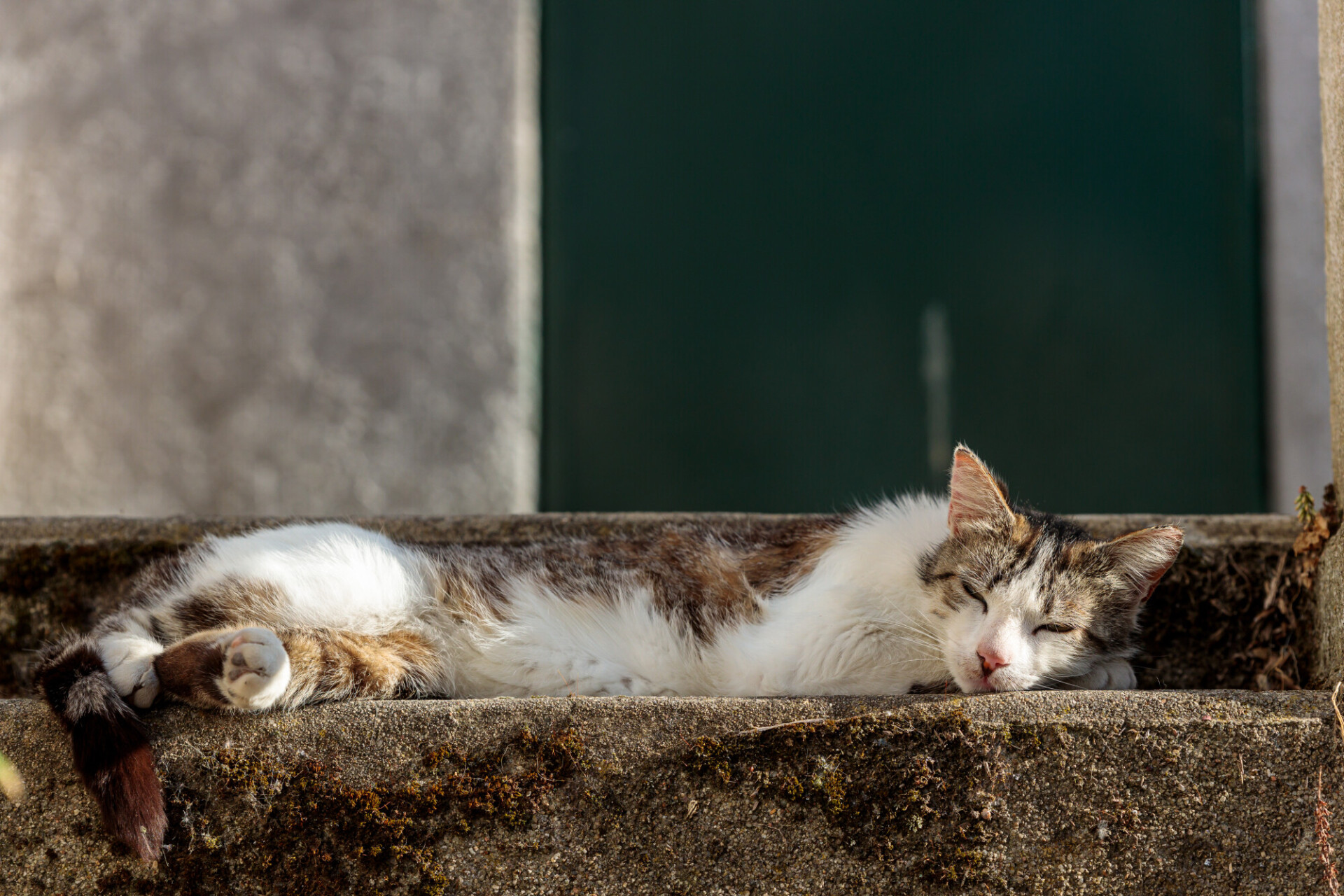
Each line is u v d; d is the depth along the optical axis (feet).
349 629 9.07
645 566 10.19
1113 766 7.22
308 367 19.94
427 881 7.24
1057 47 18.72
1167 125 18.40
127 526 11.07
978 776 7.25
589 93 19.84
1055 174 18.72
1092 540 9.50
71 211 20.57
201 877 7.20
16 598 10.79
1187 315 18.35
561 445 19.84
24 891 7.13
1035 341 18.76
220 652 7.57
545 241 19.92
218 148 20.25
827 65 19.34
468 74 19.79
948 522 9.76
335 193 20.01
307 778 7.30
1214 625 10.29
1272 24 17.80
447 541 11.60
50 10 20.47
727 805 7.30
